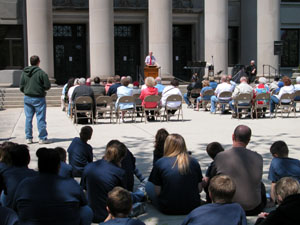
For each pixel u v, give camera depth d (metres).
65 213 4.21
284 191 3.85
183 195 5.65
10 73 28.30
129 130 13.64
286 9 34.94
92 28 24.27
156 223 5.48
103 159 5.66
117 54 33.12
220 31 26.59
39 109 11.16
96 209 5.47
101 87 17.70
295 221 3.44
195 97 20.73
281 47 25.89
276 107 16.95
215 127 14.16
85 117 15.12
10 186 5.01
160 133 6.64
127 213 3.71
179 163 5.63
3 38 29.95
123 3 31.66
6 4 29.70
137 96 17.27
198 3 33.16
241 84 16.36
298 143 10.97
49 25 23.84
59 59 32.06
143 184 6.91
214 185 3.91
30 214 4.15
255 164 5.53
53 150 4.42
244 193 5.48
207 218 3.79
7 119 17.33
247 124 14.89
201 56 33.59
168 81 25.23
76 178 7.41
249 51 33.69
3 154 5.41
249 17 33.50
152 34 25.36
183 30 34.50
